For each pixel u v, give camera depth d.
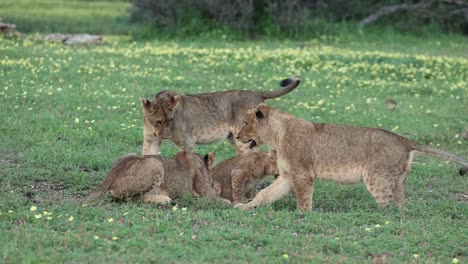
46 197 12.14
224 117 14.64
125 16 42.72
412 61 27.42
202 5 35.44
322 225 11.16
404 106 20.86
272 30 35.62
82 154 14.63
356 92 22.50
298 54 27.91
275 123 12.33
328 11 37.97
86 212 11.01
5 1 47.62
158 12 35.50
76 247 9.63
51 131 16.00
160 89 21.09
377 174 11.93
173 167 12.14
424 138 17.83
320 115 19.12
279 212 11.59
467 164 12.05
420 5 38.84
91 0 51.25
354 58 27.62
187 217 11.01
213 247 9.88
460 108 21.12
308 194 12.12
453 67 27.25
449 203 12.97
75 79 21.66
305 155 12.10
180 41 33.97
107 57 25.88
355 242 10.44
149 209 11.23
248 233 10.41
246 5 35.34
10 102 18.23
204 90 21.50
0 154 14.41
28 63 23.14
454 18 39.41
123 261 9.18
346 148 12.05
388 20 38.97
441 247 10.55
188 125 14.16
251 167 12.86
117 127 16.66
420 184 14.45
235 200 12.81
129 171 11.75
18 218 10.60
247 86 22.41
